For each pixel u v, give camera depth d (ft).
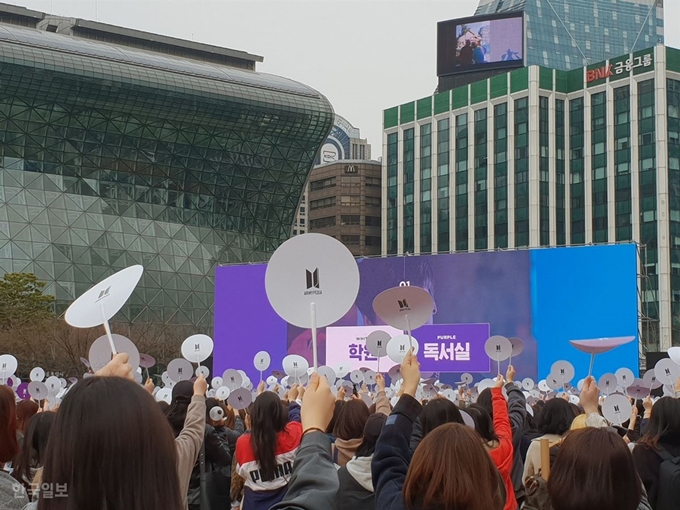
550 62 650.84
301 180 386.11
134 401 11.68
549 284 164.76
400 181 445.78
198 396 19.22
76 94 334.85
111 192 349.61
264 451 30.27
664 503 25.64
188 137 362.12
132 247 345.72
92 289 22.76
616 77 382.01
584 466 17.58
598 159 385.29
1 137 329.72
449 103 425.28
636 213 370.53
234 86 362.94
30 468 24.79
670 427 26.96
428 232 429.38
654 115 369.50
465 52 490.90
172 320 347.36
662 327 356.79
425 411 24.23
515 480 31.78
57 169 340.18
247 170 374.63
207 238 365.40
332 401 14.92
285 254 22.93
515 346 86.89
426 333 173.78
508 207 395.75
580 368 160.66
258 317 191.72
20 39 324.80
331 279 22.71
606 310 159.84
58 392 90.53
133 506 11.37
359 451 26.58
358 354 179.11
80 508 11.30
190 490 34.96
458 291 171.94
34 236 327.88
